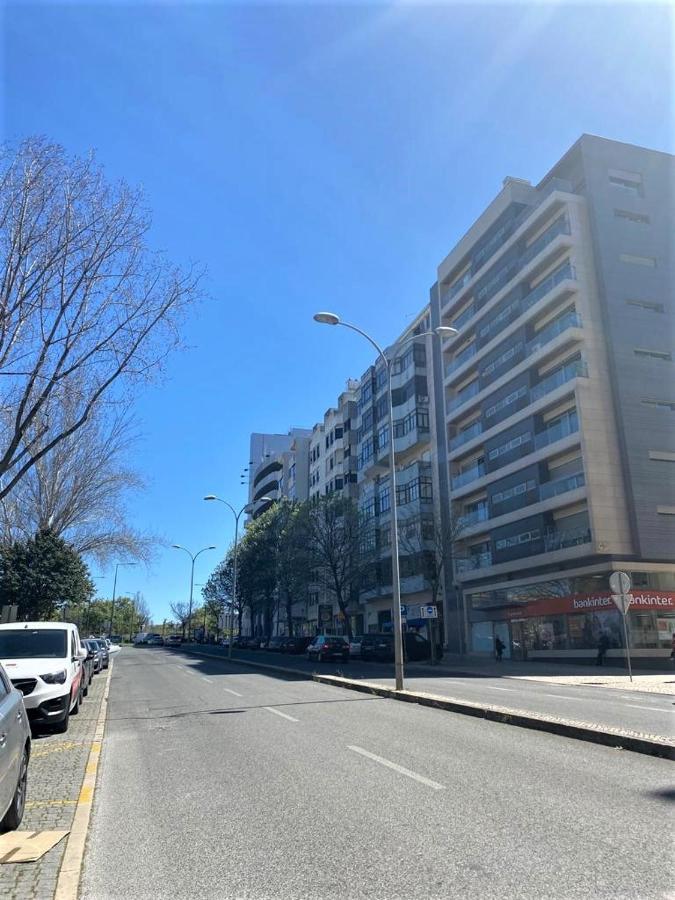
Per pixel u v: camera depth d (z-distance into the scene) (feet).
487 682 66.54
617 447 105.50
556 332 114.62
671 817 17.48
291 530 164.04
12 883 14.20
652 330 111.55
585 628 101.30
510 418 123.75
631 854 14.83
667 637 94.27
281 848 16.26
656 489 103.50
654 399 108.17
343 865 14.90
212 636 277.03
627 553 100.73
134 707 49.42
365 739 30.76
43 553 88.38
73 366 43.50
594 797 19.63
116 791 23.17
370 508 181.98
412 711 40.86
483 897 12.87
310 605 228.02
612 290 111.55
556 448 110.01
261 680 70.08
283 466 292.81
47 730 36.70
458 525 130.52
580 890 13.00
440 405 155.84
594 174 118.52
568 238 115.03
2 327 39.11
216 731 35.47
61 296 42.73
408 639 114.42
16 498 88.84
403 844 16.03
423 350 166.09
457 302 151.53
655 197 120.26
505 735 31.27
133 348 45.44
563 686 61.77
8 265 39.99
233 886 14.08
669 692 54.80
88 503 92.84
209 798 21.48
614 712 39.73
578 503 106.83
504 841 15.93
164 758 28.84
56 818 19.54
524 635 115.85
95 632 288.92
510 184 135.54
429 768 24.18
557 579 110.22
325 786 22.08
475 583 134.21
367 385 193.36
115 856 16.34
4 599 87.15
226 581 236.22
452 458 146.41
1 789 15.84
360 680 67.05
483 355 136.26
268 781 23.26
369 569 155.33
